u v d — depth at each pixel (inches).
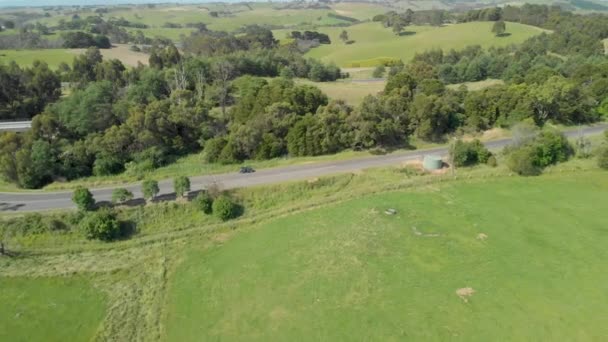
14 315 1533.0
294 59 5413.4
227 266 1756.9
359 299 1498.5
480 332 1331.2
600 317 1375.5
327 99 3420.3
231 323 1437.0
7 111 3491.6
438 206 2143.2
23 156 2314.2
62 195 2237.9
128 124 2682.1
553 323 1357.0
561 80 3353.8
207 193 2165.4
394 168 2546.8
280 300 1524.4
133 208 2070.6
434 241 1831.9
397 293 1518.2
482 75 5083.7
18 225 1936.5
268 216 2117.4
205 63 4439.0
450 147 2674.7
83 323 1494.8
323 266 1694.1
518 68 4699.8
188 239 1966.0
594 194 2247.8
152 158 2615.7
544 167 2561.5
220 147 2682.1
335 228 1972.2
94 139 2566.4
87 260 1827.0
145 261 1822.1
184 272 1743.4
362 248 1796.3
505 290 1512.1
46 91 3673.7
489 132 3181.6
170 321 1475.1
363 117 2854.3
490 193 2279.8
